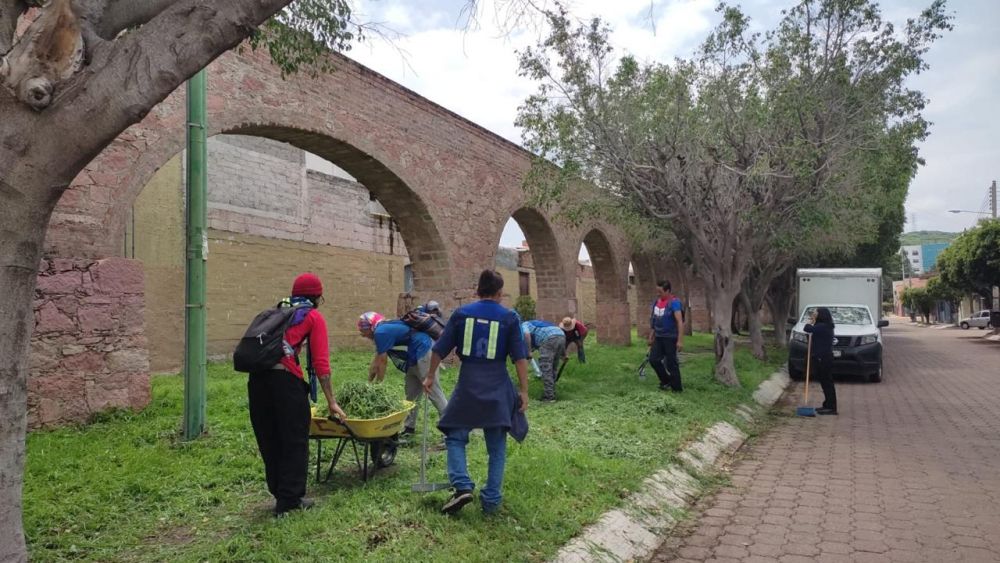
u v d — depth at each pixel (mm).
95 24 3016
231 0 2977
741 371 15047
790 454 8047
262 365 4352
